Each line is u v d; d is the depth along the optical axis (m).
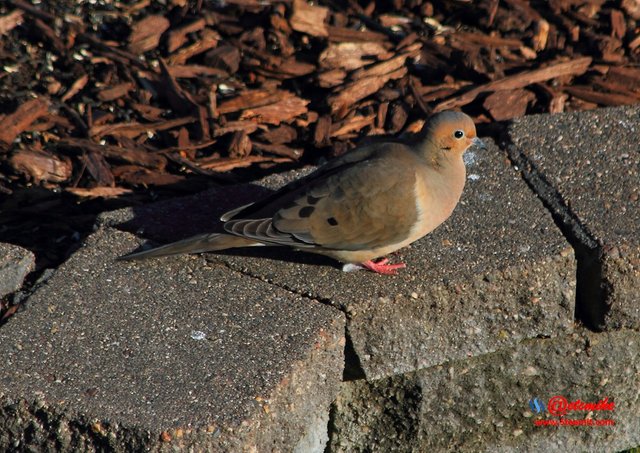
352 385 9.95
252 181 12.71
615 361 10.55
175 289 9.61
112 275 9.78
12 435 8.20
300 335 9.01
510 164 11.55
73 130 13.08
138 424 7.85
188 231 10.62
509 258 9.94
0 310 9.81
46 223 12.03
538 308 10.02
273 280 9.77
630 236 10.16
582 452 11.05
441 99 13.85
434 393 10.12
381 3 15.31
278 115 13.52
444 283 9.63
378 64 14.07
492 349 10.05
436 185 9.89
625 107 12.41
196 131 13.19
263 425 8.19
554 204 10.81
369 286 9.62
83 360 8.59
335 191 9.65
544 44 14.77
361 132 13.52
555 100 13.80
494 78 14.08
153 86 13.75
